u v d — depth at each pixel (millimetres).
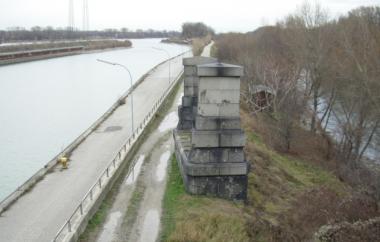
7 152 38750
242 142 20984
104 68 114750
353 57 38469
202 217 17922
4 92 72125
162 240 16922
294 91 44906
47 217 19312
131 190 22609
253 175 26062
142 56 160625
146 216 19203
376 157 40219
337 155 41562
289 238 18141
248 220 18672
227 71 20188
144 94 58406
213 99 20547
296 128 45938
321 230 18375
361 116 38219
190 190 21188
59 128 47344
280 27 77875
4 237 17438
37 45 163750
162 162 27797
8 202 20844
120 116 43875
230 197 21422
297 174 32812
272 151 37188
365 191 25703
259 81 53844
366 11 58500
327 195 24891
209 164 21062
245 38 101188
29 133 45219
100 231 17766
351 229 18375
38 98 65938
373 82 36469
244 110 49750
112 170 24281
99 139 34312
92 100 64188
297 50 51219
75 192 22453
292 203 23750
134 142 30750
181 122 30312
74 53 171125
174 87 63906
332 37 49281
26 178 32625
